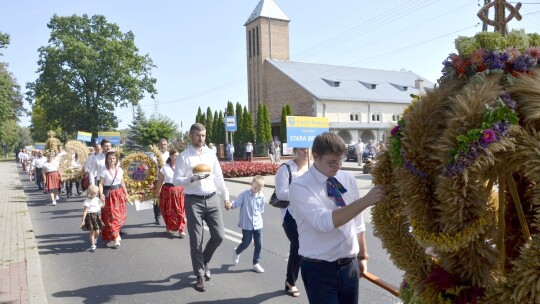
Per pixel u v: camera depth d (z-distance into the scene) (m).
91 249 7.61
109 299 5.19
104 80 45.38
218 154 47.22
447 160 1.96
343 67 59.75
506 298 1.94
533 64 2.11
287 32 58.91
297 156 4.74
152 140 22.25
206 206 5.45
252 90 59.47
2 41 24.39
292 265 5.04
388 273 5.86
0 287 5.45
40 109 62.31
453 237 1.99
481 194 1.97
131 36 47.47
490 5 2.71
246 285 5.53
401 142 2.18
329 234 2.85
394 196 2.45
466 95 2.02
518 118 1.94
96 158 10.72
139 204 9.68
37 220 11.02
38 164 18.92
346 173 3.14
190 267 6.45
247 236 6.12
